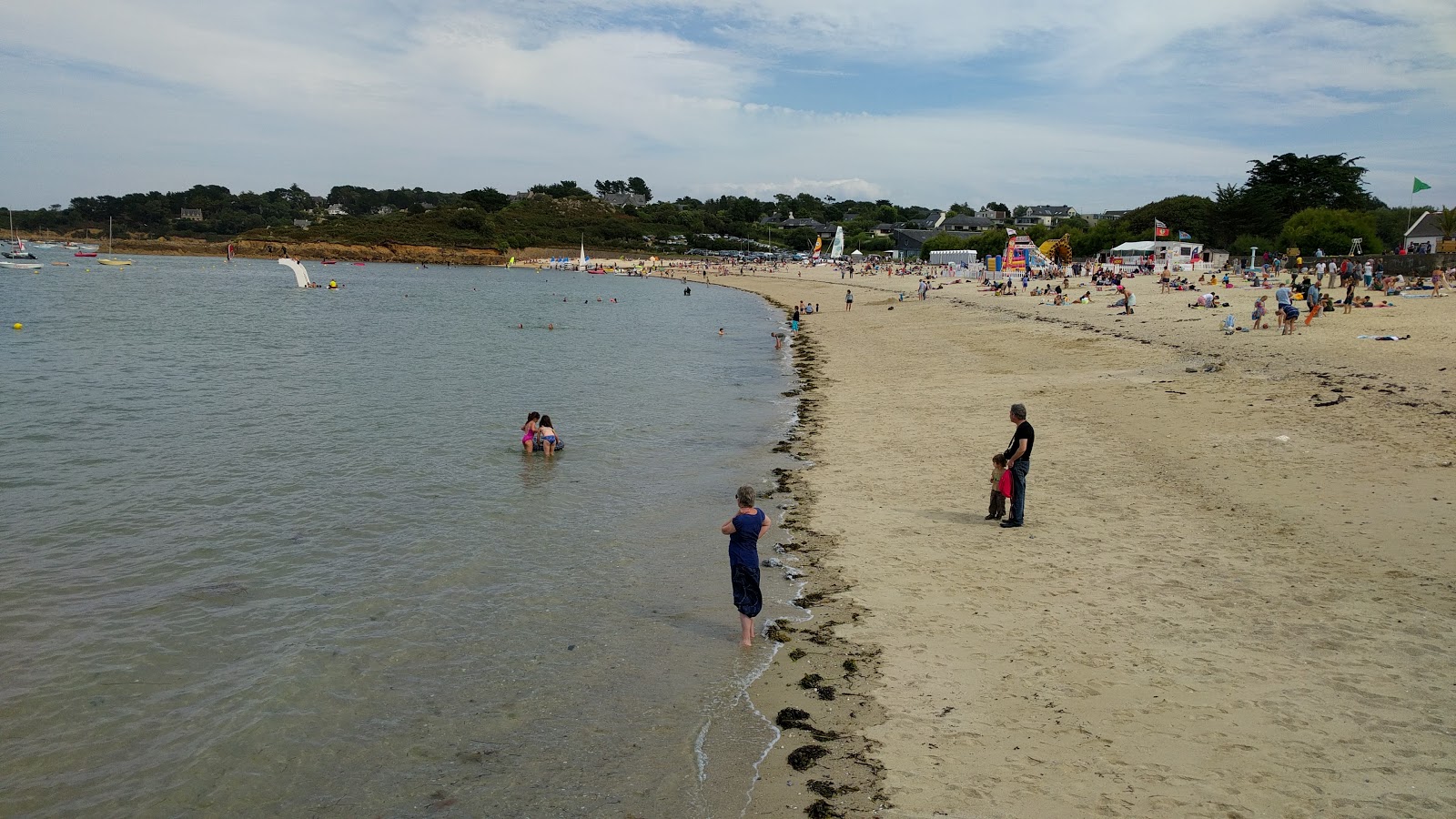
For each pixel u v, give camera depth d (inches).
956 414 909.8
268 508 621.9
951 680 348.2
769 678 364.8
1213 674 334.0
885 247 7007.9
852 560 499.8
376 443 835.4
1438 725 287.6
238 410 995.9
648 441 856.9
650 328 2246.6
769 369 1427.2
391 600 460.1
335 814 282.8
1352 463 588.7
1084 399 904.9
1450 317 1246.3
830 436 859.4
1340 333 1148.5
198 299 2869.1
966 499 609.9
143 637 414.0
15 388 1115.3
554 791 291.0
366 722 339.6
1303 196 3917.3
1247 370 954.1
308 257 6894.7
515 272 6382.9
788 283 4702.3
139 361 1392.7
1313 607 385.4
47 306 2423.7
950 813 261.0
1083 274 3176.7
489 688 365.4
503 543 550.9
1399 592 390.6
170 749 322.0
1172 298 1969.7
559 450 818.2
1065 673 345.1
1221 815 248.8
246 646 405.1
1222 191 4224.9
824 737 314.0
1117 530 514.9
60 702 354.3
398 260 7140.8
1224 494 558.3
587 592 471.2
